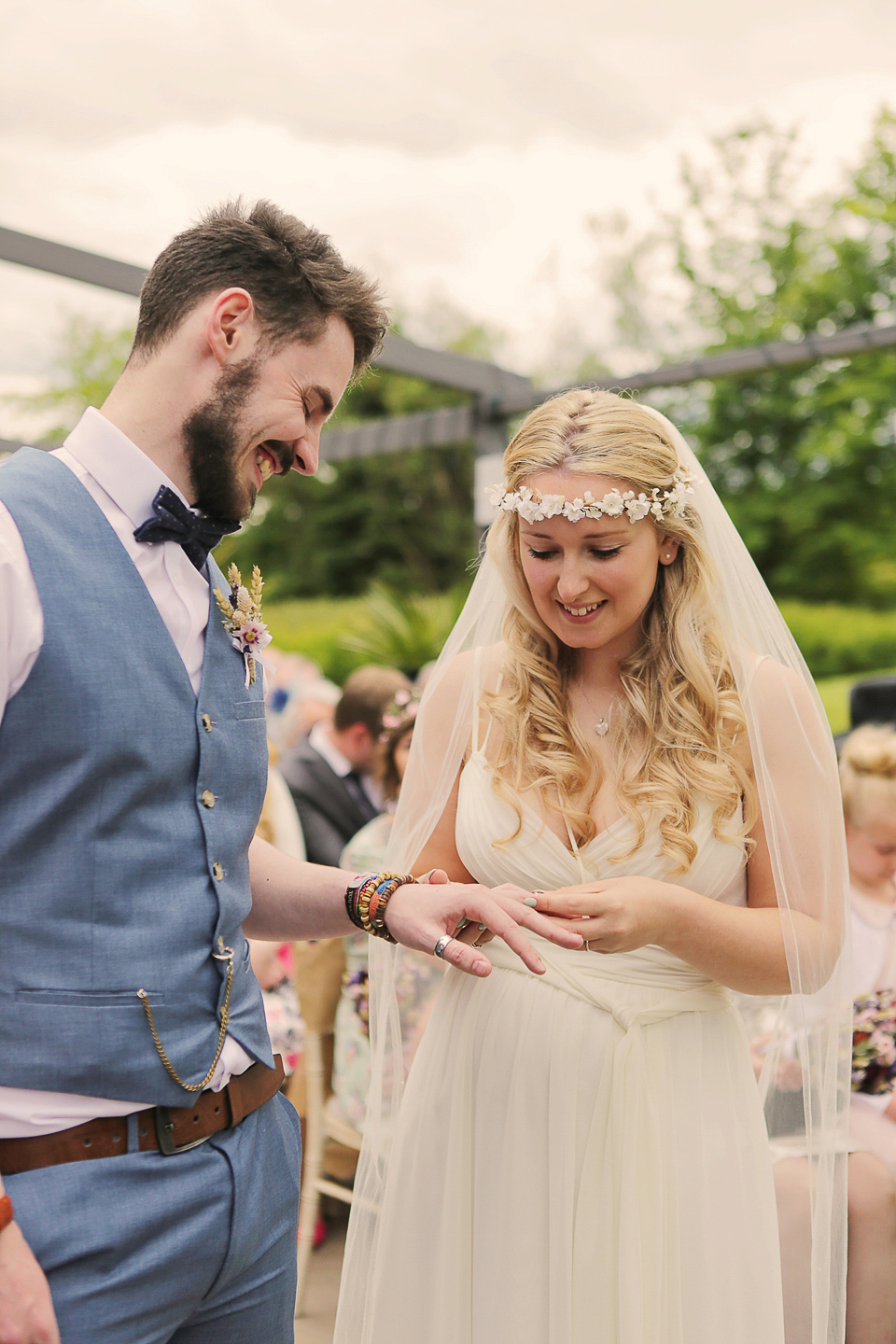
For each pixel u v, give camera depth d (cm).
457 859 171
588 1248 145
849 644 1063
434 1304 154
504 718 163
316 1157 279
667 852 150
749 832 157
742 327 1159
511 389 500
